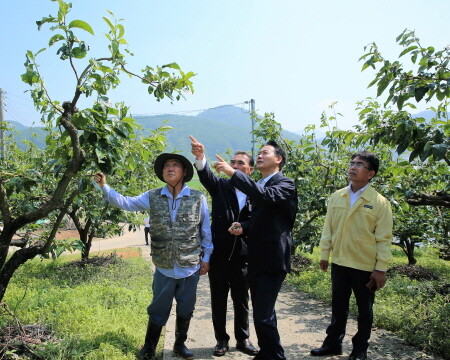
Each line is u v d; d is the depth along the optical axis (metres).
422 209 7.28
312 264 8.93
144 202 3.49
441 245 7.48
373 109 4.39
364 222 3.49
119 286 6.54
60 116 3.00
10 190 3.33
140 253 11.66
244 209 3.73
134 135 3.39
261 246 3.16
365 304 3.48
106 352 3.31
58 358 3.13
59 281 7.09
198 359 3.56
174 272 3.35
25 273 7.92
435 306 4.68
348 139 4.20
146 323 4.48
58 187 3.15
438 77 3.44
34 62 2.87
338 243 3.66
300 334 4.38
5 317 4.08
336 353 3.72
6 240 3.38
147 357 3.50
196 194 3.51
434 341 3.80
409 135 3.34
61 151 3.30
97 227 8.33
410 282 7.02
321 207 6.35
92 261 8.90
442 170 4.59
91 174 3.23
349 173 3.60
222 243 3.61
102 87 2.88
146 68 3.18
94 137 2.89
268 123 7.10
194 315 5.12
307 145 6.77
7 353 3.06
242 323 3.72
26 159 6.82
